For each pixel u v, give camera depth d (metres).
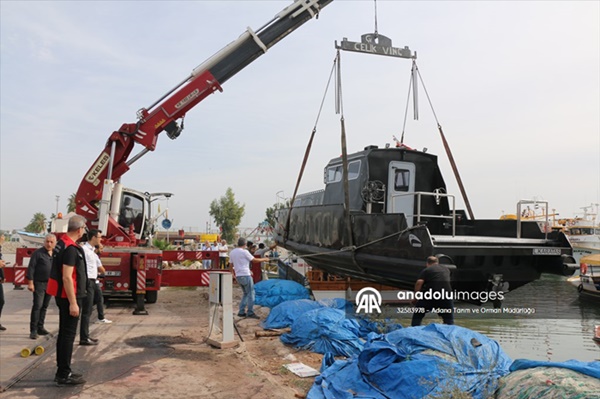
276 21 11.98
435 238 7.47
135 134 11.85
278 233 13.74
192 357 6.70
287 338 7.72
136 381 5.58
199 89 11.90
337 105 9.09
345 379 5.23
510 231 9.48
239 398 5.08
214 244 23.22
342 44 9.37
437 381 4.62
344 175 8.66
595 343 8.40
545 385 4.17
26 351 6.44
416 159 10.29
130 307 11.32
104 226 11.35
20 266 11.21
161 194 15.27
